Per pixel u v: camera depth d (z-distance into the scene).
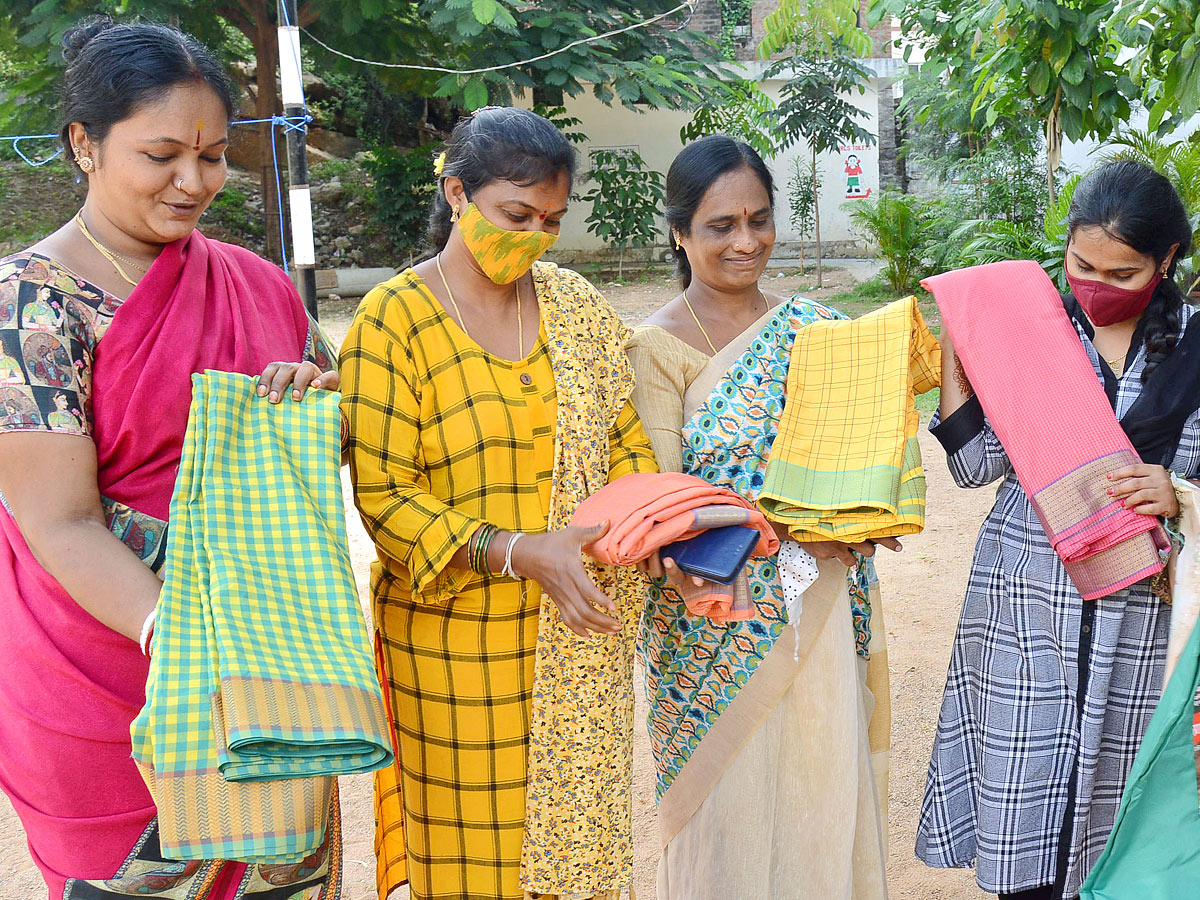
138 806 2.02
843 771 2.56
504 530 2.19
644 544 2.13
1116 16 4.45
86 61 1.85
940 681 4.57
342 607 1.89
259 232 17.30
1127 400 2.48
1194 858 2.18
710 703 2.59
